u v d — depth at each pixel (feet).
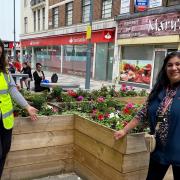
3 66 10.79
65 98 17.46
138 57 56.59
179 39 45.03
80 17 75.77
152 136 8.95
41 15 103.09
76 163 13.80
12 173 12.53
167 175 11.75
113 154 11.30
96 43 69.00
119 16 59.21
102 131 11.83
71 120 13.60
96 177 12.42
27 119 12.43
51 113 13.71
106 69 66.39
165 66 9.09
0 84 10.44
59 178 13.35
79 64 79.20
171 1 48.06
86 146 12.96
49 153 13.25
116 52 61.67
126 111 13.97
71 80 68.44
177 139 8.45
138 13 53.47
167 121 8.57
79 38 76.54
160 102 8.89
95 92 20.48
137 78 56.95
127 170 10.90
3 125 10.52
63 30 85.25
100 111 14.62
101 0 66.59
